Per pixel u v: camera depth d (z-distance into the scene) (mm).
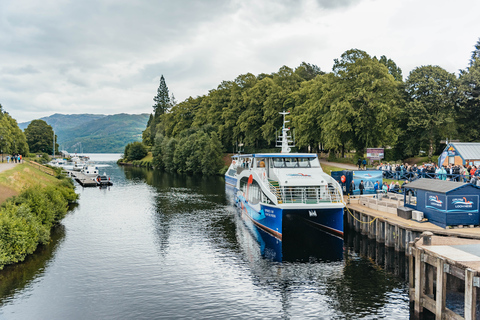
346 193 38719
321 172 33375
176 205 47594
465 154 38938
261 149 94375
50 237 31375
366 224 30016
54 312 17531
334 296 19125
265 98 87188
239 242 29781
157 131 153625
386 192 35344
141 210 44219
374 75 56688
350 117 56969
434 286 16906
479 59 57062
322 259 25203
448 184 24719
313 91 70312
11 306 18141
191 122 125875
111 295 19453
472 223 23938
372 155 46250
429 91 55000
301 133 69688
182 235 32094
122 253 26828
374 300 18562
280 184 30188
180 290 20109
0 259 22844
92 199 53156
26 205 29375
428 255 16062
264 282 21156
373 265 23812
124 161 162000
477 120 55375
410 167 40562
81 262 24781
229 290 20078
